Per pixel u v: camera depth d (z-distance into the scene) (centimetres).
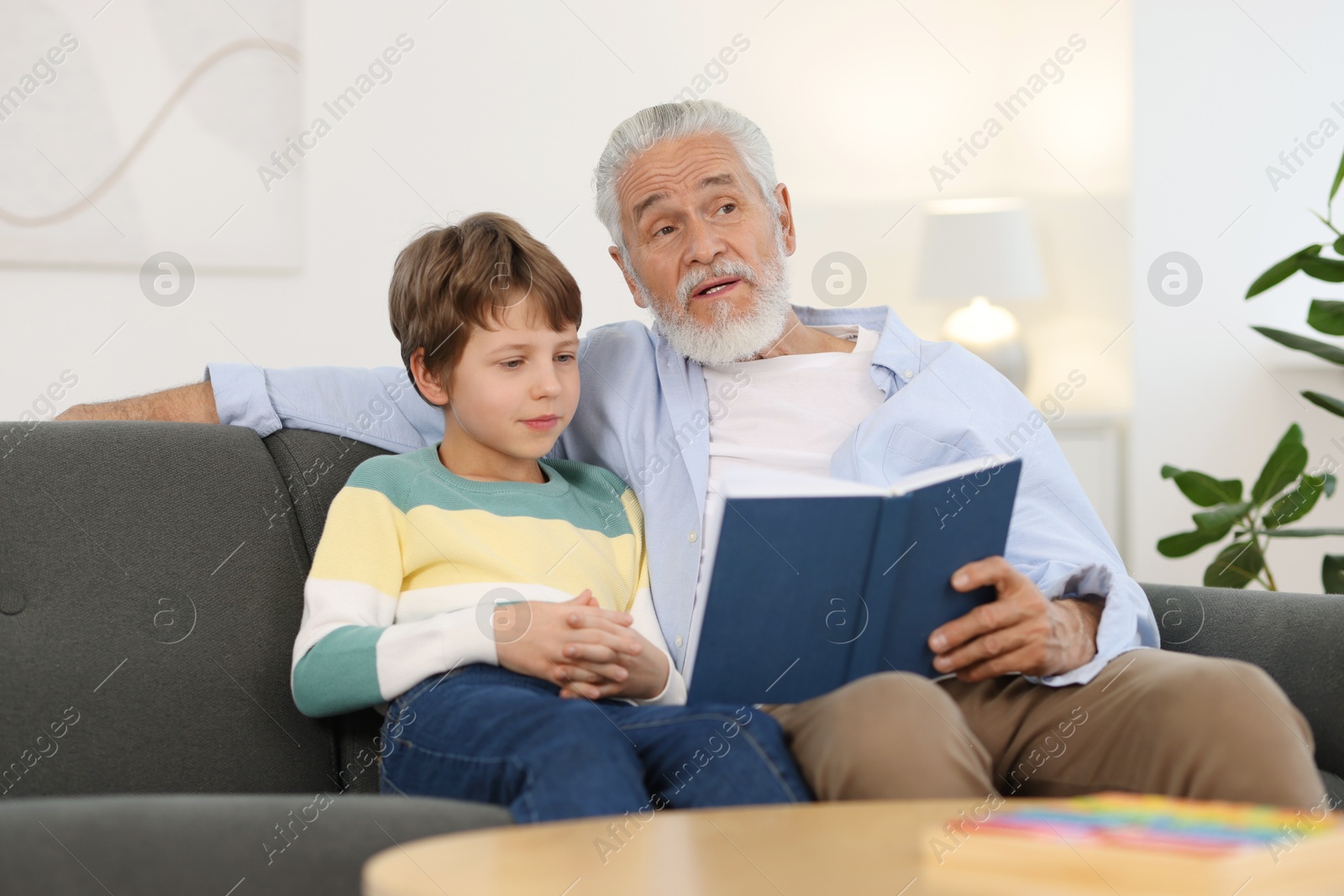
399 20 241
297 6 233
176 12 225
